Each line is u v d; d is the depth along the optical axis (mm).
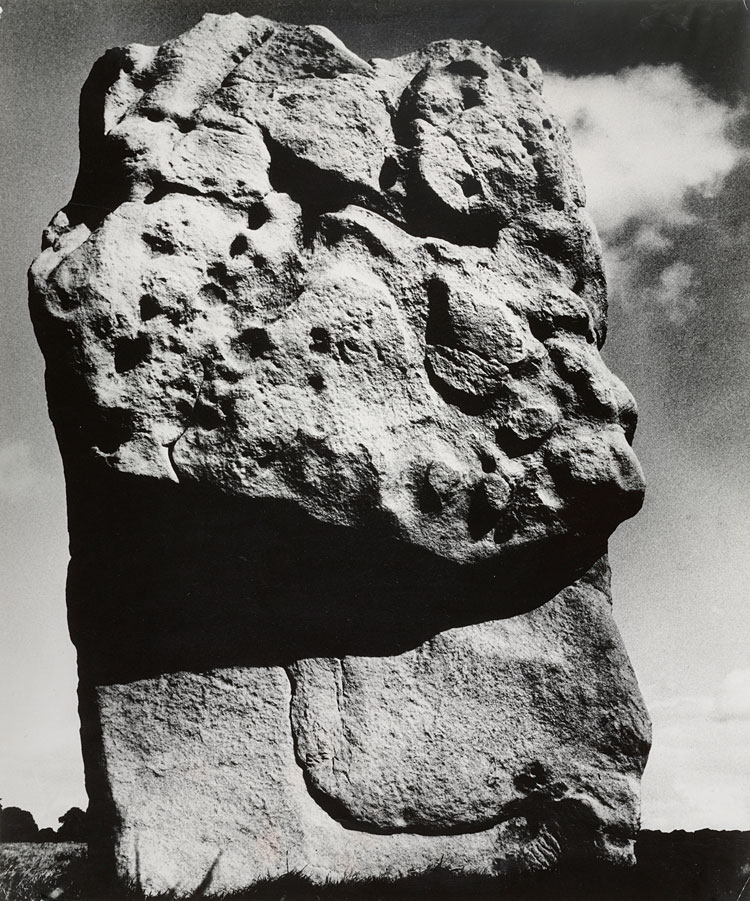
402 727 4746
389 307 4863
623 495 4930
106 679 4719
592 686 4898
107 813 4586
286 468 4613
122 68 5227
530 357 4945
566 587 5031
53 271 4746
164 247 4812
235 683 4727
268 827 4602
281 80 5297
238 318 4809
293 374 4715
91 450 4633
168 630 4750
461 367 4863
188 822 4578
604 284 5363
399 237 5039
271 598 4766
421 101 5266
